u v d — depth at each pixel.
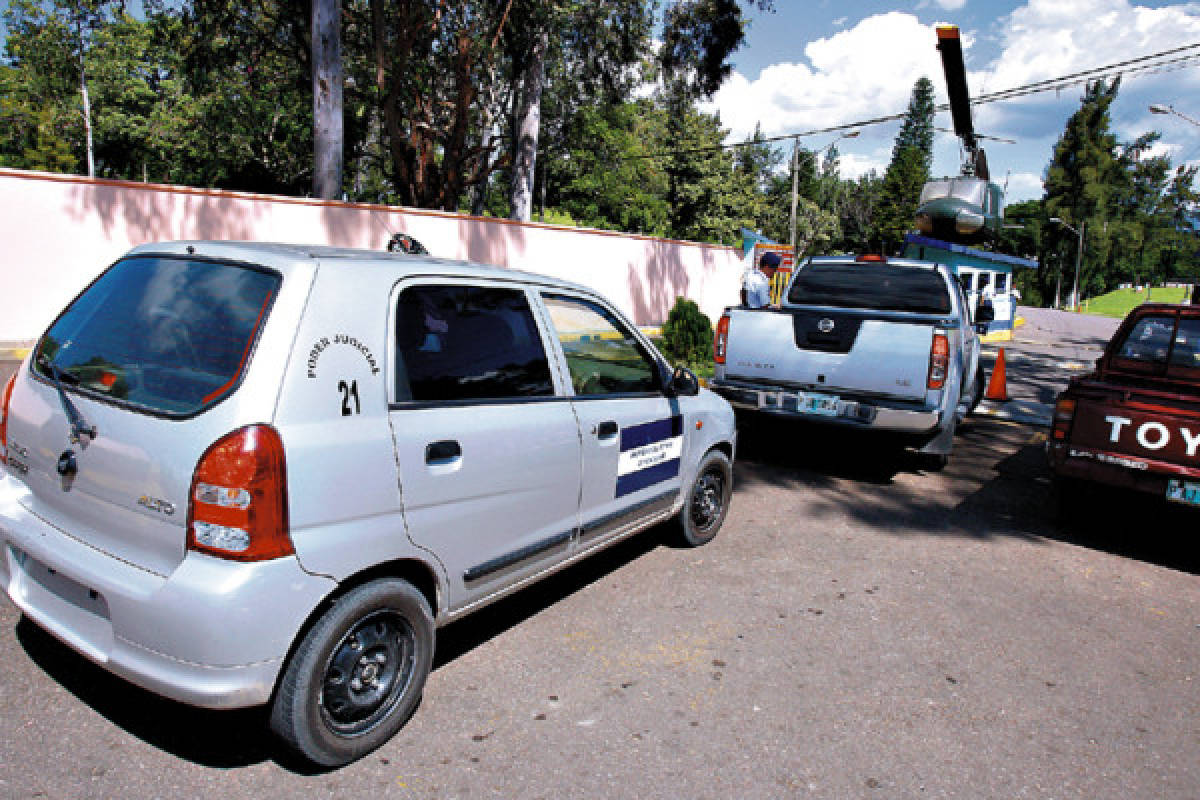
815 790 2.75
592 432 3.75
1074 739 3.21
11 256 11.02
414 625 2.86
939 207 17.95
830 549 5.27
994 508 6.53
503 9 17.78
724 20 20.02
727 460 5.25
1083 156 98.62
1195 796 2.89
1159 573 5.25
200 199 12.29
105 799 2.43
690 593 4.37
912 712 3.32
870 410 6.51
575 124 24.27
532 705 3.15
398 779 2.64
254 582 2.33
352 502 2.57
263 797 2.50
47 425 2.81
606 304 4.11
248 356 2.45
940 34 14.20
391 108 18.94
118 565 2.51
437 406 2.93
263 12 18.39
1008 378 15.94
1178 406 5.11
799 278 8.05
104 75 38.59
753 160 72.75
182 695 2.35
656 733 3.02
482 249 15.66
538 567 3.56
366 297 2.75
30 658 3.20
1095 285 107.94
